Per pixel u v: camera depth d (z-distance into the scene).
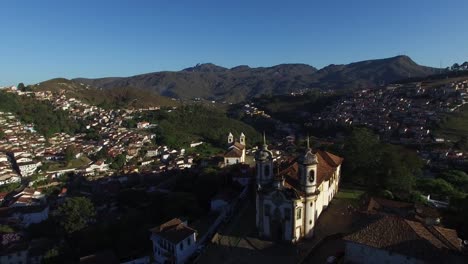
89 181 141.88
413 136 179.50
